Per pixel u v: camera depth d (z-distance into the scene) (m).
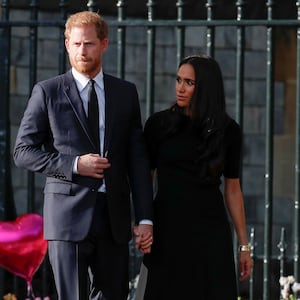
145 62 32.25
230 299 16.38
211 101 16.30
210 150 16.12
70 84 16.06
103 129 16.02
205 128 16.17
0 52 21.09
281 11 29.08
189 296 16.25
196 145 16.20
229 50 32.62
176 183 16.25
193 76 16.36
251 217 32.81
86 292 16.02
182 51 20.55
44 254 18.27
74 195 15.75
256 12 28.89
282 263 20.83
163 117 16.50
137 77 32.31
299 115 20.23
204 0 28.73
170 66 32.31
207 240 16.22
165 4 29.62
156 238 16.36
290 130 33.47
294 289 20.03
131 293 21.00
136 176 16.17
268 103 20.38
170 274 16.27
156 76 32.28
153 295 16.34
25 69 31.47
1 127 21.17
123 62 20.75
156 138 16.53
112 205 15.92
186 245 16.17
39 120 15.92
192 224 16.17
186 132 16.36
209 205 16.27
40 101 15.95
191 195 16.19
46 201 16.02
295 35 33.47
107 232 15.98
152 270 16.41
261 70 32.91
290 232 33.06
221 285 16.31
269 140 20.39
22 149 15.89
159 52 32.25
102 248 16.02
